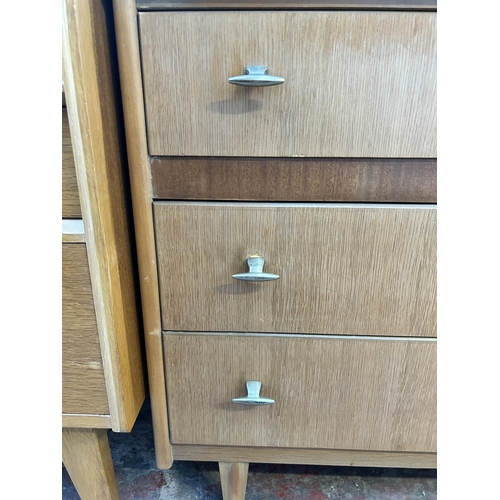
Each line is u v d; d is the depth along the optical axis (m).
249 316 0.52
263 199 0.48
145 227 0.49
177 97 0.44
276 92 0.44
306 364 0.54
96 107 0.42
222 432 0.59
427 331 0.52
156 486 0.71
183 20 0.42
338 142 0.45
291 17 0.41
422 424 0.56
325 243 0.49
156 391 0.56
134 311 0.55
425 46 0.42
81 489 0.60
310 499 0.69
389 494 0.70
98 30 0.43
